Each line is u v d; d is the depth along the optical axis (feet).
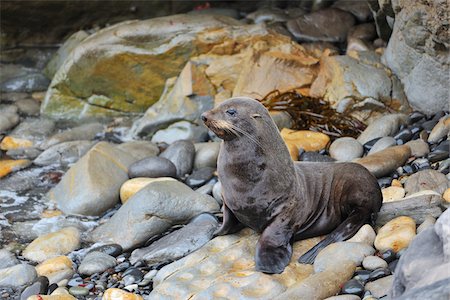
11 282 29.99
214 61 46.14
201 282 28.04
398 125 40.06
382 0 42.42
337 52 47.21
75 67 48.06
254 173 29.40
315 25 50.85
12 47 54.90
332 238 29.32
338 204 30.66
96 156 38.60
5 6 52.95
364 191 30.37
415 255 21.30
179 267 29.68
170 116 44.47
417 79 41.47
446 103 40.47
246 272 27.94
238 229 31.32
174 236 32.19
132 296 27.86
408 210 30.40
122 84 48.34
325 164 31.63
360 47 47.91
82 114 48.67
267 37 47.26
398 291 21.56
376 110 42.34
